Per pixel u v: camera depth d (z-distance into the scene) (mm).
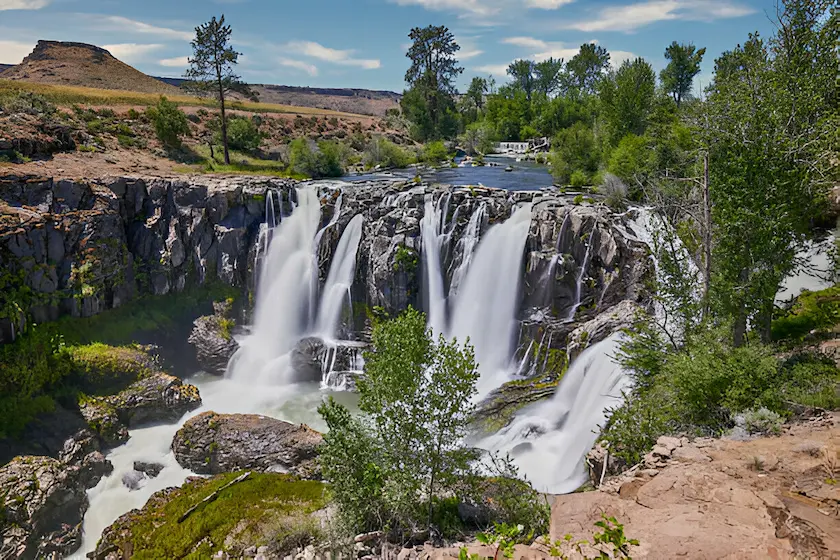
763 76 22500
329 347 36531
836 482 12211
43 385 30500
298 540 19312
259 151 63812
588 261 31953
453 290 36031
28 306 31797
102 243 35875
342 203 40156
